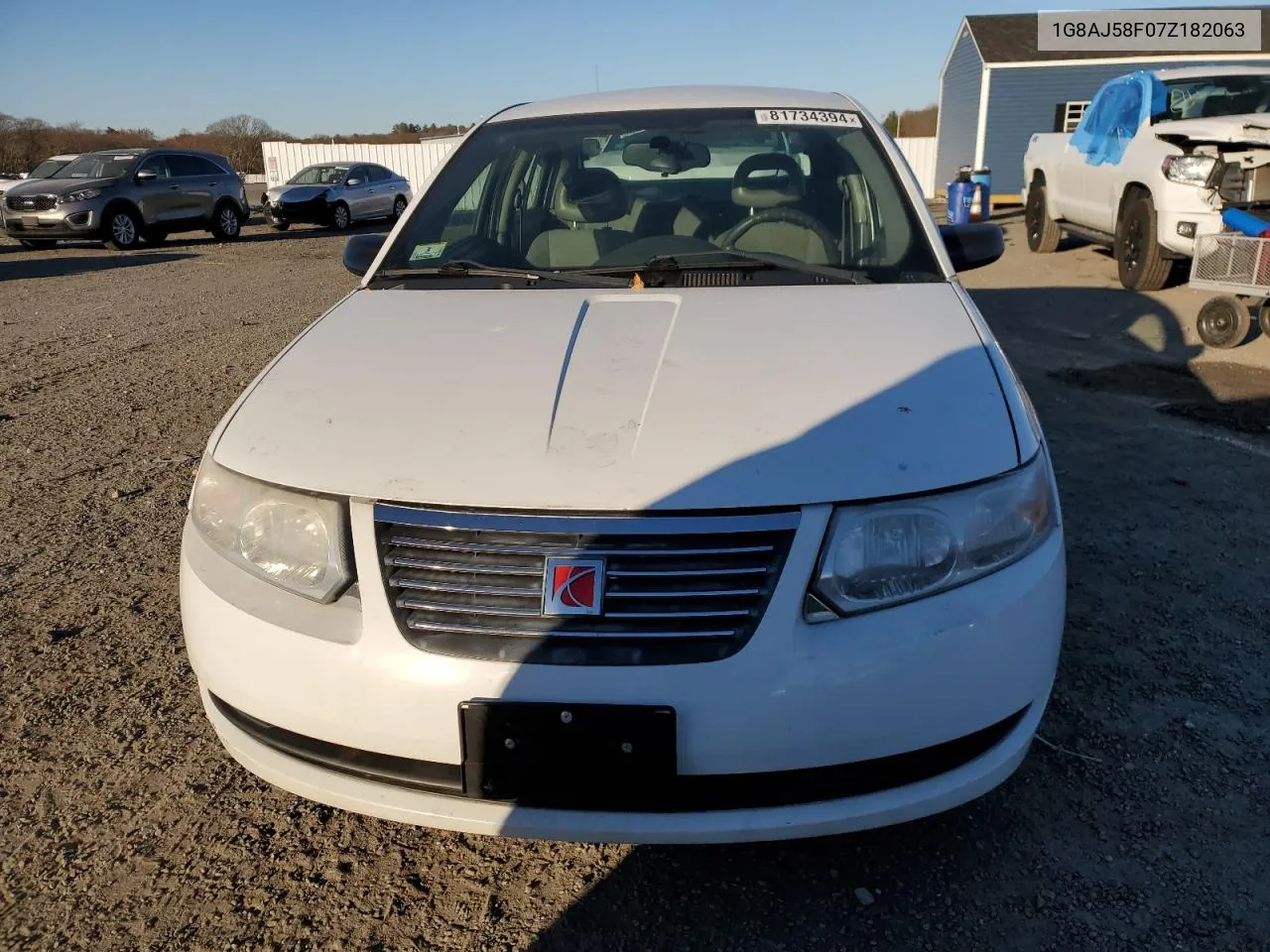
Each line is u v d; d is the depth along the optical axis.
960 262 2.95
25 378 6.45
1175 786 2.33
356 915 2.00
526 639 1.71
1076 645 2.94
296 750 1.89
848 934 1.94
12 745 2.53
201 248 16.22
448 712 1.72
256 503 1.91
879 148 3.09
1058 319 7.78
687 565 1.71
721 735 1.68
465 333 2.34
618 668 1.68
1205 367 6.19
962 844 2.17
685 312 2.38
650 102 3.34
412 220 3.07
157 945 1.93
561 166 3.14
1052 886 2.05
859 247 2.81
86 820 2.27
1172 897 2.01
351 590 1.82
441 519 1.76
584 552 1.71
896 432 1.86
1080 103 20.53
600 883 2.09
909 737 1.74
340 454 1.90
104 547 3.74
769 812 1.74
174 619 3.19
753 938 1.93
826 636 1.71
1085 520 3.84
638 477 1.76
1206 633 2.99
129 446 5.00
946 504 1.79
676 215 3.01
